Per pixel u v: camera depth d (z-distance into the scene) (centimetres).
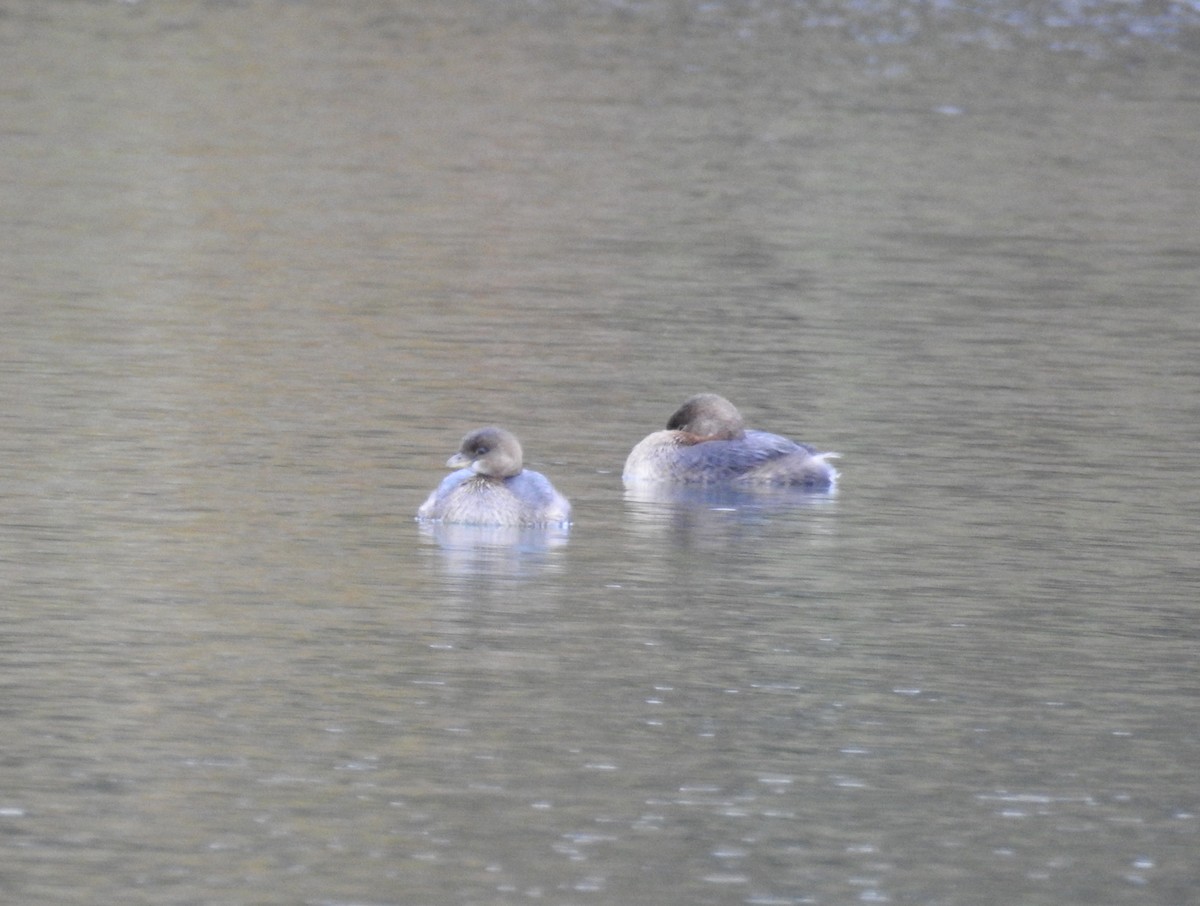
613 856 1209
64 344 2684
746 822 1261
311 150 4469
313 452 2178
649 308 3111
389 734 1380
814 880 1186
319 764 1328
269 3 6166
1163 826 1272
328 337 2817
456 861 1196
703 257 3559
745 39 5909
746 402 2520
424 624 1609
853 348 2872
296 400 2427
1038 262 3612
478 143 4616
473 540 1867
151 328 2817
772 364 2750
